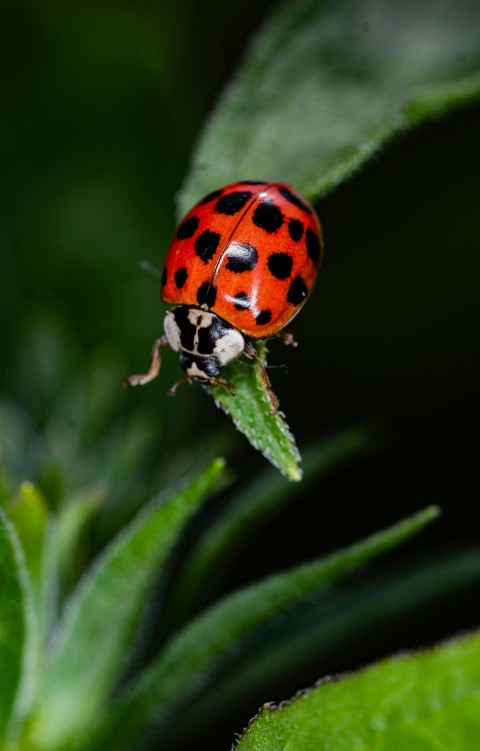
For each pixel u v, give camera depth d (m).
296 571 0.09
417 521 0.09
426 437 0.12
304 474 0.10
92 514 0.10
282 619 0.10
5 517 0.09
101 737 0.10
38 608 0.10
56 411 0.11
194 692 0.10
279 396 0.12
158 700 0.10
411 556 0.11
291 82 0.10
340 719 0.09
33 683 0.10
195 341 0.10
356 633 0.10
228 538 0.10
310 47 0.10
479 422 0.12
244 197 0.10
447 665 0.08
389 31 0.10
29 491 0.09
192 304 0.10
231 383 0.09
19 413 0.11
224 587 0.11
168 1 0.12
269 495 0.10
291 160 0.10
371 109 0.10
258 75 0.10
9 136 0.12
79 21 0.12
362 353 0.12
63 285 0.12
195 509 0.10
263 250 0.10
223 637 0.10
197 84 0.12
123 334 0.11
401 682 0.08
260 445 0.09
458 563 0.10
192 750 0.10
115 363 0.11
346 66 0.10
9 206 0.12
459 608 0.10
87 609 0.10
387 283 0.12
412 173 0.12
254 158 0.10
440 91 0.10
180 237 0.10
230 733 0.10
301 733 0.09
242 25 0.12
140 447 0.10
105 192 0.12
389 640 0.10
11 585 0.09
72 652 0.10
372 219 0.12
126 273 0.12
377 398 0.12
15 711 0.10
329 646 0.10
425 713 0.08
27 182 0.12
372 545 0.09
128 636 0.10
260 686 0.10
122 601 0.10
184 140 0.12
